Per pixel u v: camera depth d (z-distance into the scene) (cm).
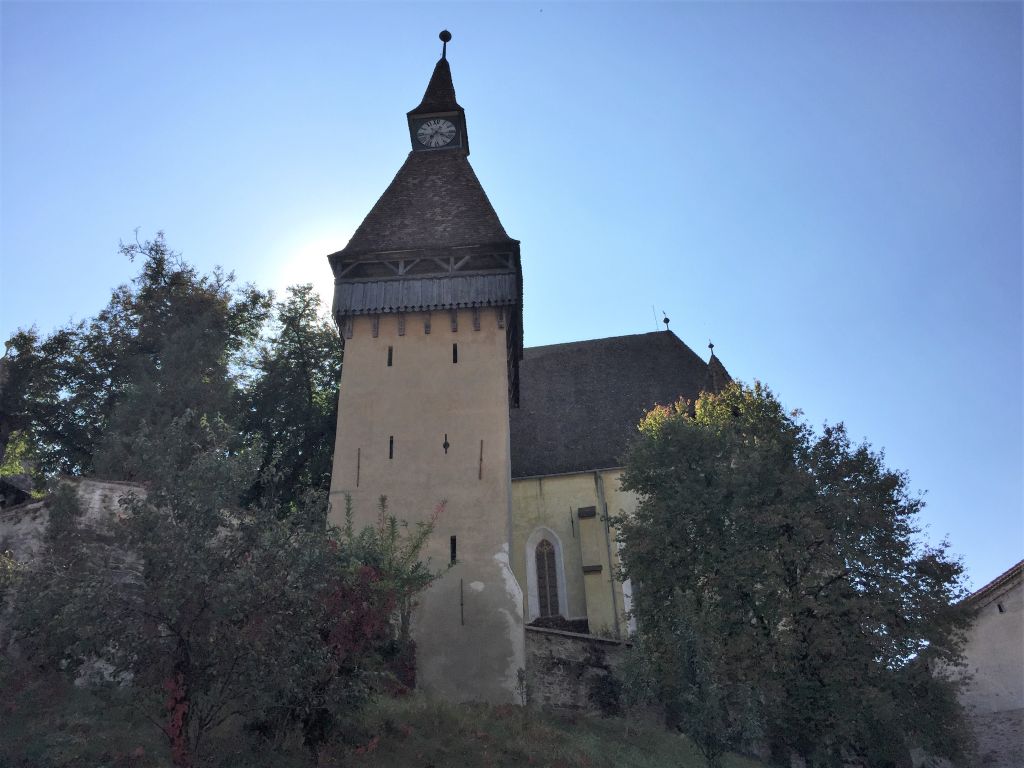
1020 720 2733
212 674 1266
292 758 1494
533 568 3338
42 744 1357
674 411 3131
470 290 3073
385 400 2944
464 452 2839
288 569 1318
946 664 2566
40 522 1791
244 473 1421
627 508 3341
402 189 3506
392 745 1711
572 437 3644
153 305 3378
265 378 3847
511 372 3409
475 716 2114
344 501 2769
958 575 2359
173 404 2925
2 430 3247
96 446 2902
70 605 1195
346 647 1492
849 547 2305
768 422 2633
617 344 4075
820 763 2178
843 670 2167
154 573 1249
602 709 2461
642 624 2508
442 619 2581
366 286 3114
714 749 1756
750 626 2336
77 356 3422
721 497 2447
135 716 1504
